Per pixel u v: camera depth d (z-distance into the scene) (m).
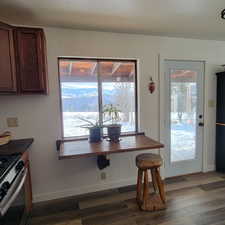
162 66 2.69
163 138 2.81
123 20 2.04
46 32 2.20
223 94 2.90
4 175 1.18
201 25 2.23
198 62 2.92
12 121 2.19
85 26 2.20
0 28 1.69
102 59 2.53
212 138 3.14
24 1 1.57
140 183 2.19
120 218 1.98
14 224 1.41
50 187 2.38
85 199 2.37
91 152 1.81
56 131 2.34
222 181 2.78
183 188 2.58
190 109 2.97
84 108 2.55
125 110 2.71
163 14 1.90
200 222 1.88
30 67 1.87
